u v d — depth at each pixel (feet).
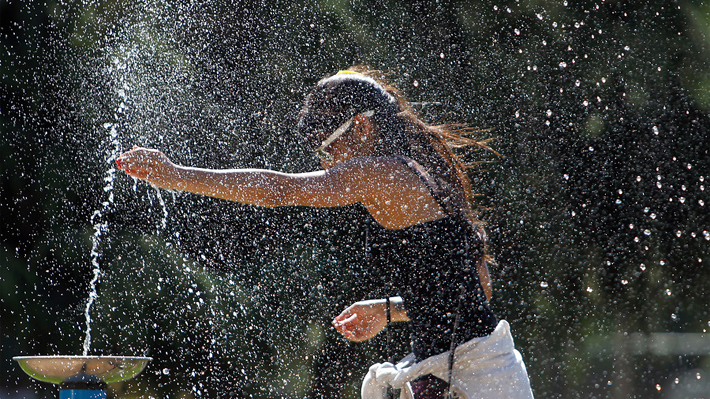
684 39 81.46
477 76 76.54
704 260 76.74
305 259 67.77
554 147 77.15
